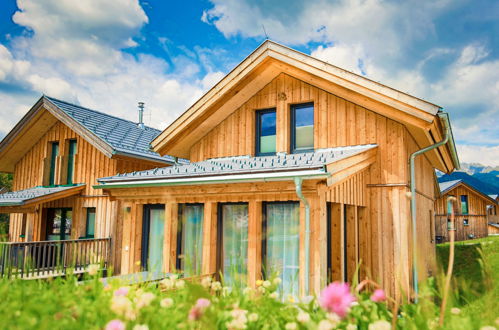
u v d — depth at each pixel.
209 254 8.09
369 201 8.81
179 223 8.66
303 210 7.11
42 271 10.32
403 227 8.41
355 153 7.77
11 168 16.84
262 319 2.76
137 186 8.53
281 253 7.65
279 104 9.97
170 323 2.54
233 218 8.29
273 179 6.94
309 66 9.15
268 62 9.71
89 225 14.01
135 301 2.75
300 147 9.83
